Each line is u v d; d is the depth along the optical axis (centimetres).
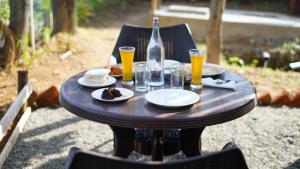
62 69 508
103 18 871
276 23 746
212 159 140
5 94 420
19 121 349
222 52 653
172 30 335
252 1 1048
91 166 143
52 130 358
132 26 334
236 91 228
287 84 499
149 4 1073
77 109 207
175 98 213
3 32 468
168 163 136
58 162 305
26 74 371
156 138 247
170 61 279
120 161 138
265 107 418
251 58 637
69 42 589
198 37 741
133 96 222
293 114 401
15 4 479
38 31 589
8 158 308
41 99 406
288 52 621
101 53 585
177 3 1038
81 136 349
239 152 142
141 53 335
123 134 249
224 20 754
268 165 304
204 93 225
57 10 619
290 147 333
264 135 354
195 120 192
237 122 381
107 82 240
